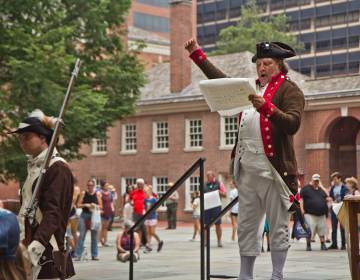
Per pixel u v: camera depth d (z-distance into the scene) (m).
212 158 52.16
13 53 28.22
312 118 49.44
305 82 51.59
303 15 112.81
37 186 6.59
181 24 55.78
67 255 6.95
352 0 108.00
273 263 7.64
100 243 27.88
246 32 80.56
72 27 30.19
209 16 124.88
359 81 49.00
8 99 27.98
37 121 6.85
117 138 58.00
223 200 28.89
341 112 48.00
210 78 8.17
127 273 15.48
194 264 17.25
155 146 55.69
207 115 52.69
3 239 4.42
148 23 124.56
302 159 49.69
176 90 55.50
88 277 14.81
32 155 6.91
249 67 53.78
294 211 7.55
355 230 7.16
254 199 7.67
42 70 27.42
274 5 115.44
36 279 6.52
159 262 18.31
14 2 29.25
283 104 7.39
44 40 28.84
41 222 6.50
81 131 29.97
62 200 6.64
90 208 20.78
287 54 7.57
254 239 7.76
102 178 58.88
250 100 7.05
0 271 4.43
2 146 28.55
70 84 6.80
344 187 24.25
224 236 31.59
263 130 7.51
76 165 60.50
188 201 53.12
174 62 55.81
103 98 30.50
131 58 38.06
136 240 19.33
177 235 34.03
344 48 108.62
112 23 36.91
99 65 36.00
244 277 7.78
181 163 53.88
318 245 24.94
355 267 7.15
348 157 50.41
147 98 56.44
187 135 53.66
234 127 51.41
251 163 7.58
